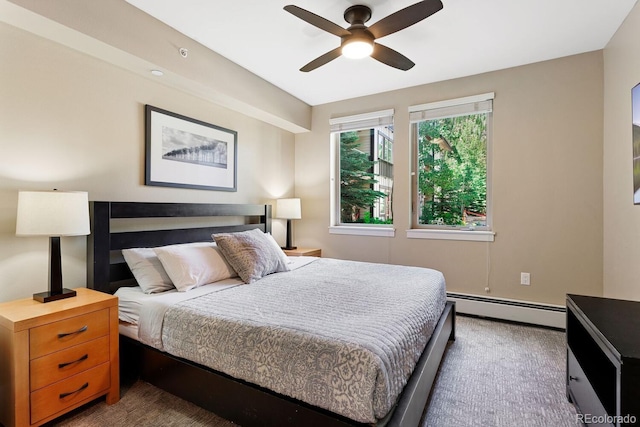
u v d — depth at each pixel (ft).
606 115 8.78
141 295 6.70
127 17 6.95
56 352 5.12
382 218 12.89
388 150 12.69
